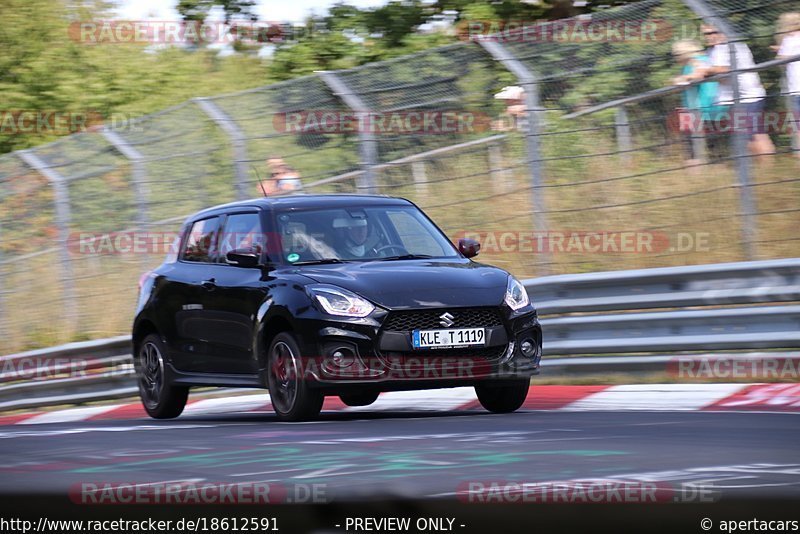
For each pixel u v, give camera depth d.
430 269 28.98
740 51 36.47
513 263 42.97
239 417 33.50
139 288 36.31
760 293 31.83
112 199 47.97
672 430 21.22
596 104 38.81
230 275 31.69
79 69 77.25
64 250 49.97
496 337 27.83
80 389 44.97
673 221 40.00
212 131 44.12
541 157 38.56
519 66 39.25
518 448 18.62
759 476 14.52
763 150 36.69
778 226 38.62
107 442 23.95
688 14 37.25
